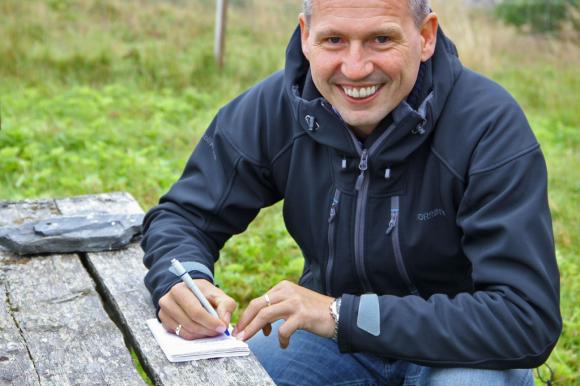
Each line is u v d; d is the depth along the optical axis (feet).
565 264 17.48
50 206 12.77
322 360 9.45
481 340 7.95
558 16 49.75
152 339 8.61
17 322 8.98
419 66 8.74
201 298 8.54
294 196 9.52
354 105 8.46
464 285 9.43
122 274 10.31
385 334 8.02
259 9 45.03
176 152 24.27
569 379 13.42
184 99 30.71
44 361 8.17
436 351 7.99
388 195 8.89
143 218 11.13
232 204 9.71
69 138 24.23
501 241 8.14
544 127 30.48
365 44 8.28
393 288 9.27
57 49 34.14
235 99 10.06
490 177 8.34
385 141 8.61
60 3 41.57
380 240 8.95
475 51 36.94
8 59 32.63
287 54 9.42
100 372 8.01
